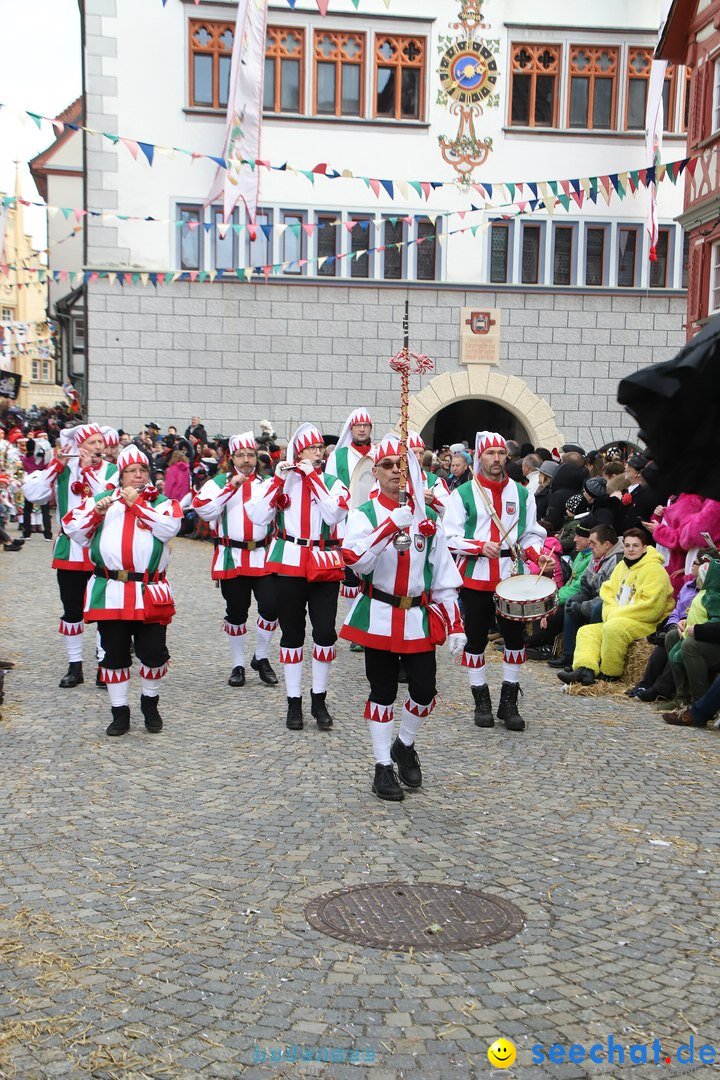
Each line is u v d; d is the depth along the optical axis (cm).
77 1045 322
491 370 2158
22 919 410
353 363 2142
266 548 862
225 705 800
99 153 2048
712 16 1540
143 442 1944
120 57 2048
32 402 5916
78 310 3069
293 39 2080
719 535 856
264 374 2130
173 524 683
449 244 2136
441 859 480
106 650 692
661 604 878
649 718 775
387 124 2100
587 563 999
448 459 1571
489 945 393
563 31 2117
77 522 675
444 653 1035
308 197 2103
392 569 562
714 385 224
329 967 374
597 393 2183
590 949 392
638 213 2156
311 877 457
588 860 482
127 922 409
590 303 2167
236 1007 346
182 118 2066
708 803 569
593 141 2141
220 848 491
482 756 662
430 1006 348
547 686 894
